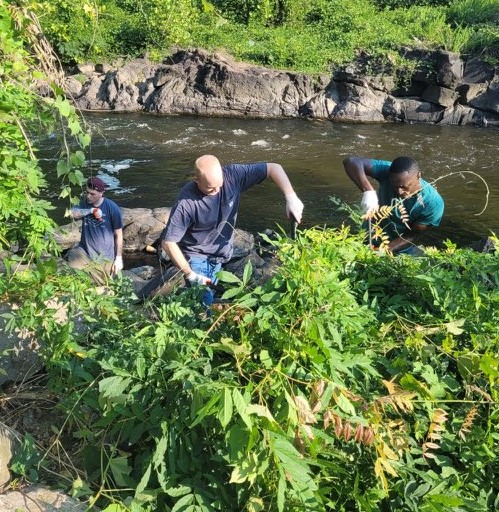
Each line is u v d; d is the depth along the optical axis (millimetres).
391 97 17938
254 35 20266
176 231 4305
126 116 17453
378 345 2791
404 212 4102
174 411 2514
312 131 16641
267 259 7785
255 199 11523
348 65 18406
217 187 4234
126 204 11148
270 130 16625
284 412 2334
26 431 3010
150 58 18859
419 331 2805
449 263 3301
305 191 12219
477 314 2930
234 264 7648
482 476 2574
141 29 19125
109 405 2578
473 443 2553
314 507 2219
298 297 2666
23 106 2977
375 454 2451
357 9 21125
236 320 2736
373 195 4438
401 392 2443
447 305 2941
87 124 3271
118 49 19141
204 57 18078
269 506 2334
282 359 2512
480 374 2654
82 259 6270
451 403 2709
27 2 3033
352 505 2477
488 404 2660
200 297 3197
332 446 2461
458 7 20781
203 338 2686
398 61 18188
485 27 19359
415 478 2537
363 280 3207
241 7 21266
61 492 2627
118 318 3119
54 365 2955
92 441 2770
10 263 3305
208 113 17875
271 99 17859
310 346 2559
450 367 2861
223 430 2371
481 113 17562
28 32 3062
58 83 3145
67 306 3072
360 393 2584
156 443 2541
